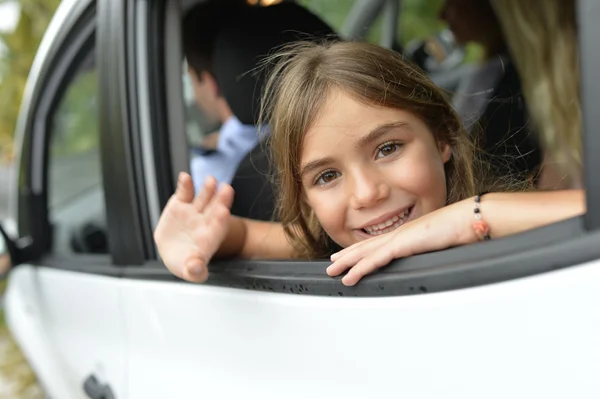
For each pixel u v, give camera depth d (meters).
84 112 2.94
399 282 1.06
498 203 1.08
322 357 1.17
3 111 6.07
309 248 1.53
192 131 2.47
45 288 2.43
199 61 2.15
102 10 1.94
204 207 1.46
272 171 1.74
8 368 4.47
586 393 0.82
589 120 0.82
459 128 1.50
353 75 1.34
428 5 3.48
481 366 0.93
